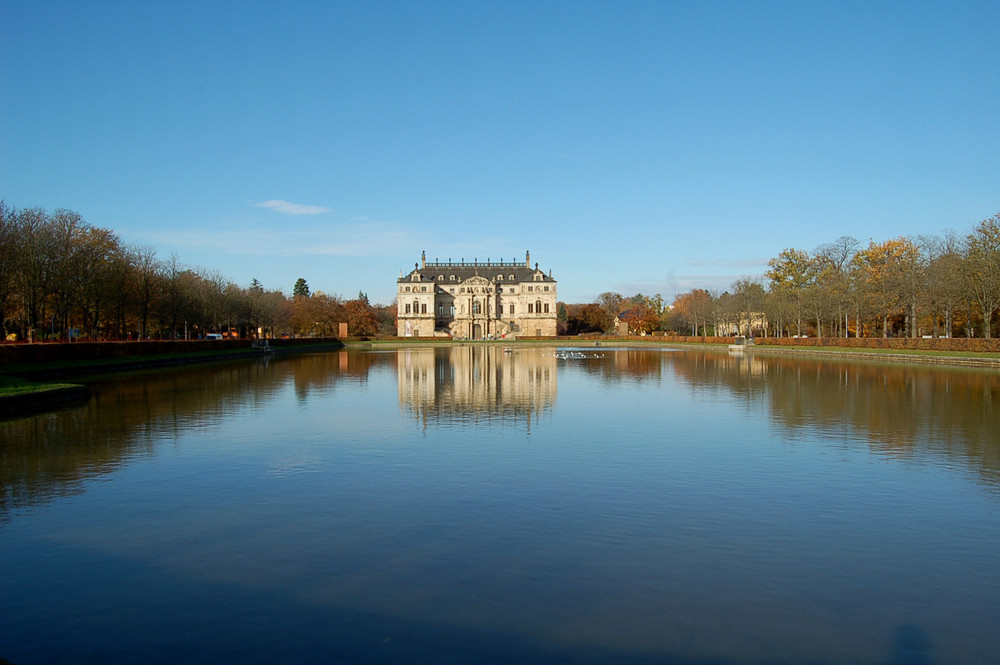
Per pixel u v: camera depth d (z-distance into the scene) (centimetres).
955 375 6272
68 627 1234
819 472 2297
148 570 1474
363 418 3553
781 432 3075
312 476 2258
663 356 10725
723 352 12381
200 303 12825
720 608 1298
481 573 1451
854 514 1845
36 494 2053
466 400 4388
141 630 1221
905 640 1189
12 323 10731
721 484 2142
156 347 8875
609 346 15562
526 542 1630
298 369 7650
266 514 1850
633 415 3644
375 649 1155
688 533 1694
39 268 8581
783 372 6869
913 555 1558
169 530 1725
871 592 1370
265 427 3253
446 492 2056
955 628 1230
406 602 1320
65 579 1431
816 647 1163
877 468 2358
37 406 3959
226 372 7138
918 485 2133
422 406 4062
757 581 1415
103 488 2117
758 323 19550
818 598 1341
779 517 1817
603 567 1482
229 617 1266
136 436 3008
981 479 2206
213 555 1557
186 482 2186
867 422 3356
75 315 10125
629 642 1174
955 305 9888
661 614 1273
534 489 2086
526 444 2802
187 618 1262
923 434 3008
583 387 5275
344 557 1540
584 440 2888
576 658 1124
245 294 16425
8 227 8194
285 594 1355
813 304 13000
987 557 1548
